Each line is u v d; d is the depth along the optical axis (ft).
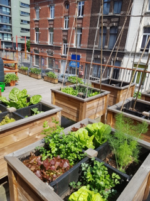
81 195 3.22
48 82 23.13
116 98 13.08
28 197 3.91
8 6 138.41
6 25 142.82
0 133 5.58
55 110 7.36
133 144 4.79
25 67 27.68
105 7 41.45
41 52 61.05
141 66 37.19
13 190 4.34
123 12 38.14
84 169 3.92
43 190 3.19
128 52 38.83
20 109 7.55
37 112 7.56
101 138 5.54
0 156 5.80
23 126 6.26
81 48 47.91
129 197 3.17
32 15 61.26
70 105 10.08
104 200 3.22
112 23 40.70
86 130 5.40
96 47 44.98
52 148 4.47
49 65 55.36
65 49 53.47
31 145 4.62
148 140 7.06
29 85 20.53
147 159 4.40
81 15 47.29
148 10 34.58
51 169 3.92
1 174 5.98
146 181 4.33
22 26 151.43
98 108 10.63
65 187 3.79
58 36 53.31
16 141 6.20
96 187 3.75
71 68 45.21
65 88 11.17
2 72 16.40
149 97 11.57
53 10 54.49
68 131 5.37
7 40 145.59
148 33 36.04
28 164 4.06
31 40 64.44
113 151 5.47
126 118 6.80
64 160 4.23
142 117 7.49
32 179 3.43
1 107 7.75
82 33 47.11
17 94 8.83
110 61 42.68
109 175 3.85
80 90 11.89
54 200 2.99
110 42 42.73
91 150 4.64
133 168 4.94
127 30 38.37
